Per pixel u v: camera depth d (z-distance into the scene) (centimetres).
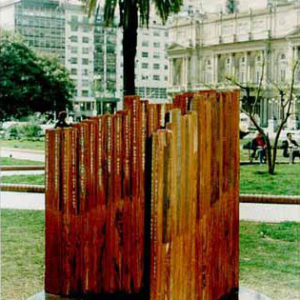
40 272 554
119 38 6050
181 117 319
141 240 408
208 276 384
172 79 6525
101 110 5897
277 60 5716
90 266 418
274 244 679
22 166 1519
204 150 362
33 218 823
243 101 2022
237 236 457
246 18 5984
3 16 5794
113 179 410
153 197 305
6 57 4306
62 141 417
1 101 4316
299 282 529
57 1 5866
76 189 418
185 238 331
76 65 5978
